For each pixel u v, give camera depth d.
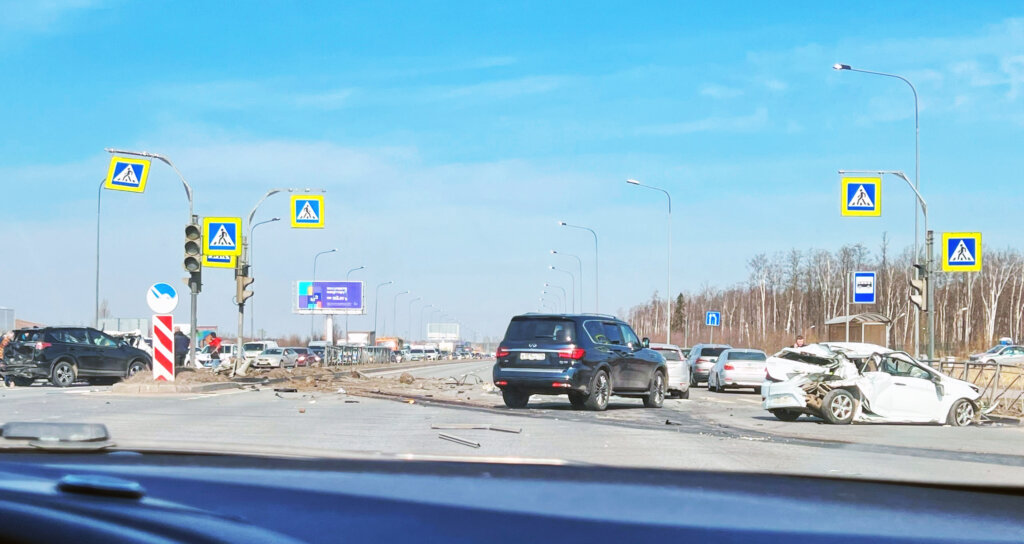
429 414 14.83
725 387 29.62
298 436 10.84
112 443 1.71
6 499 1.15
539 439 11.15
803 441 11.91
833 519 1.06
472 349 175.12
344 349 61.53
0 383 28.52
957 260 24.53
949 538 0.98
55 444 1.62
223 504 1.13
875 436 13.22
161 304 20.81
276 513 1.08
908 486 1.38
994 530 1.03
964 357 60.19
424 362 92.19
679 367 24.95
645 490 1.21
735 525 1.01
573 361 17.00
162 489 1.23
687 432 12.82
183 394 20.11
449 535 0.98
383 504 1.11
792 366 16.27
